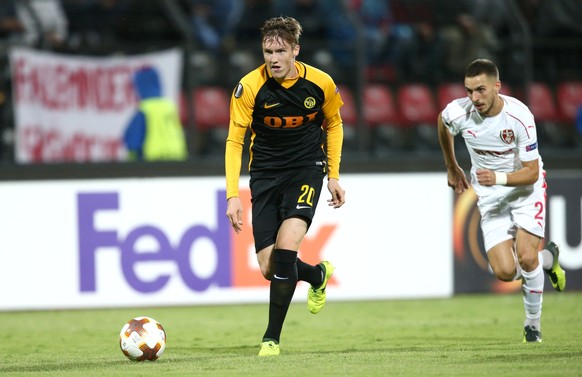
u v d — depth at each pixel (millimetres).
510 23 44656
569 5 45375
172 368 20094
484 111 23688
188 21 43688
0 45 40469
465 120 24641
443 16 45438
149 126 41031
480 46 44688
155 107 41156
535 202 24891
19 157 40062
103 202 37906
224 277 38531
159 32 43281
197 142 42312
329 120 23219
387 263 39594
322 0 44312
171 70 41438
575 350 22703
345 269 39156
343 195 23172
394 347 25250
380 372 18719
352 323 32906
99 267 37781
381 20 45031
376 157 39531
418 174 39906
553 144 44750
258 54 43719
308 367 19734
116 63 40938
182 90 41531
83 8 42656
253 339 28703
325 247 39000
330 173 23250
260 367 19891
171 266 38219
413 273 39812
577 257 40875
